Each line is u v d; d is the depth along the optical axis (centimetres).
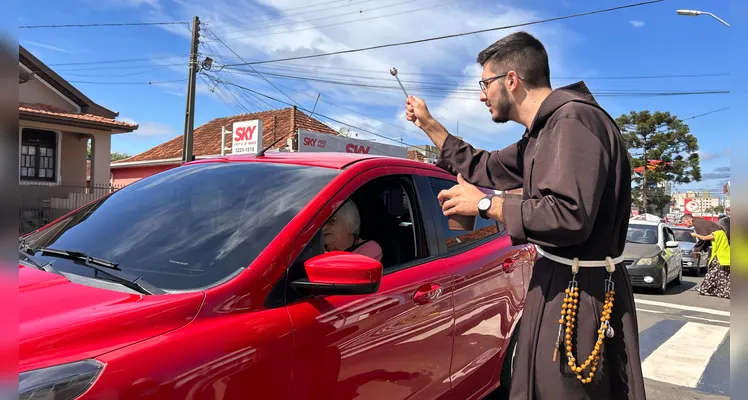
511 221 165
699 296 972
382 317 209
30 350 126
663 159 4038
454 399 263
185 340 144
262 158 262
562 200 157
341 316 189
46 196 1547
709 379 469
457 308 262
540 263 188
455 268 271
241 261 178
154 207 228
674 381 462
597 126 168
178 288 168
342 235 238
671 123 4066
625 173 177
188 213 216
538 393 180
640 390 174
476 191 180
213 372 144
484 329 292
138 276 175
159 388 132
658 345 590
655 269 975
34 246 219
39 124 1530
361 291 172
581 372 170
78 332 134
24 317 141
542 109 180
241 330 156
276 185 223
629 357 176
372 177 243
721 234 951
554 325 176
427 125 251
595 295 173
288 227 190
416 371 228
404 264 247
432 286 246
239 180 235
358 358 193
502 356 320
